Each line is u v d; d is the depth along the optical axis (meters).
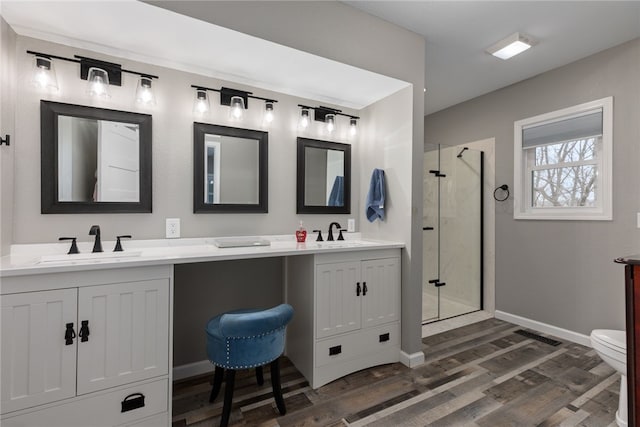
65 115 1.71
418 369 2.21
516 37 2.32
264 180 2.31
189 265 2.09
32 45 1.65
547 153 3.00
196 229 2.08
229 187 2.19
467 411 1.72
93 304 1.33
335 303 2.03
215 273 2.18
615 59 2.48
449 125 3.93
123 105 1.86
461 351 2.51
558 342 2.70
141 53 1.88
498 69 2.91
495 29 2.28
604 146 2.52
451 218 3.45
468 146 3.69
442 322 3.23
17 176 1.60
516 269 3.19
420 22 2.19
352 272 2.10
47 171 1.66
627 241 2.40
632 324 1.35
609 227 2.51
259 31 1.71
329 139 2.63
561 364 2.28
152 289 1.46
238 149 2.22
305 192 2.50
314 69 2.08
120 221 1.86
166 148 1.99
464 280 3.53
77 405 1.30
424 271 3.31
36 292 1.23
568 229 2.78
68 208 1.71
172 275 1.51
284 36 1.78
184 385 1.97
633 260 1.35
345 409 1.73
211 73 2.12
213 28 1.62
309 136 2.54
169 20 1.55
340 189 2.68
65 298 1.28
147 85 1.85
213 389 1.79
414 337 2.28
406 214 2.32
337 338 2.04
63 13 1.48
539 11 2.06
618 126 2.45
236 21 1.64
